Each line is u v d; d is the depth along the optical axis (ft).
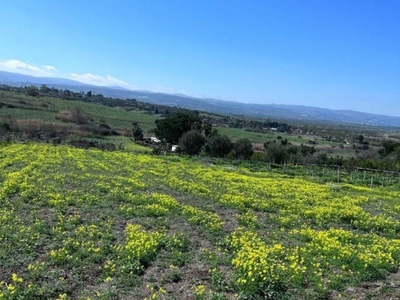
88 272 44.09
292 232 65.87
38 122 326.44
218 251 52.95
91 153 189.37
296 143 487.20
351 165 220.23
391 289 43.01
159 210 71.51
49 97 614.34
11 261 45.21
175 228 63.72
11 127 292.81
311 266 48.01
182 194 97.40
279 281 41.55
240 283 40.04
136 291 40.34
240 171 173.06
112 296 38.55
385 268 49.57
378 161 232.32
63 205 72.69
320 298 40.24
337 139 627.87
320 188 126.21
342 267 47.85
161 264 47.01
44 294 38.29
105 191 91.76
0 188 84.64
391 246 58.29
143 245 49.26
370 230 74.02
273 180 141.18
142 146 288.10
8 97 497.05
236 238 55.88
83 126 355.56
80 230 56.44
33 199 76.18
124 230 59.98
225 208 84.43
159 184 110.11
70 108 496.64
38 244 51.03
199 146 273.13
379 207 101.04
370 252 54.95
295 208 86.84
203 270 45.75
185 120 321.93
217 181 124.98
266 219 75.77
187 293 40.04
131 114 593.42
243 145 256.93
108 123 442.91
